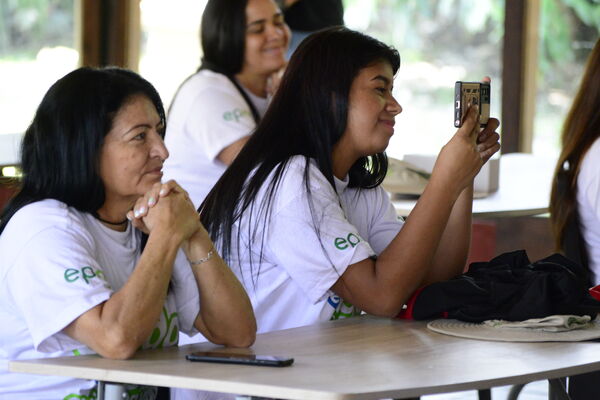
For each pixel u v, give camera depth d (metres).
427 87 10.06
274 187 3.87
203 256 3.35
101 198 3.26
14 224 3.18
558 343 3.35
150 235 3.15
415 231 3.81
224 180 4.01
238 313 3.35
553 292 3.72
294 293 3.94
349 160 4.10
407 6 10.05
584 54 9.52
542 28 9.56
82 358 3.02
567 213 5.34
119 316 3.01
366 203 4.38
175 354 3.13
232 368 2.88
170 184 3.18
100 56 10.52
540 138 9.67
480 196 6.49
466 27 9.84
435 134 10.07
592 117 5.24
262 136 4.01
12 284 3.13
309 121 3.98
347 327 3.66
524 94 9.60
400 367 2.93
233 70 6.27
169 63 10.63
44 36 10.23
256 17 6.17
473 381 2.78
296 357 3.08
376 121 4.00
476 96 3.95
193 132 6.01
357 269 3.82
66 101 3.20
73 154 3.20
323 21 7.76
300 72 4.01
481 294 3.71
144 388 3.31
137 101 3.24
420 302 3.79
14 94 10.11
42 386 3.20
